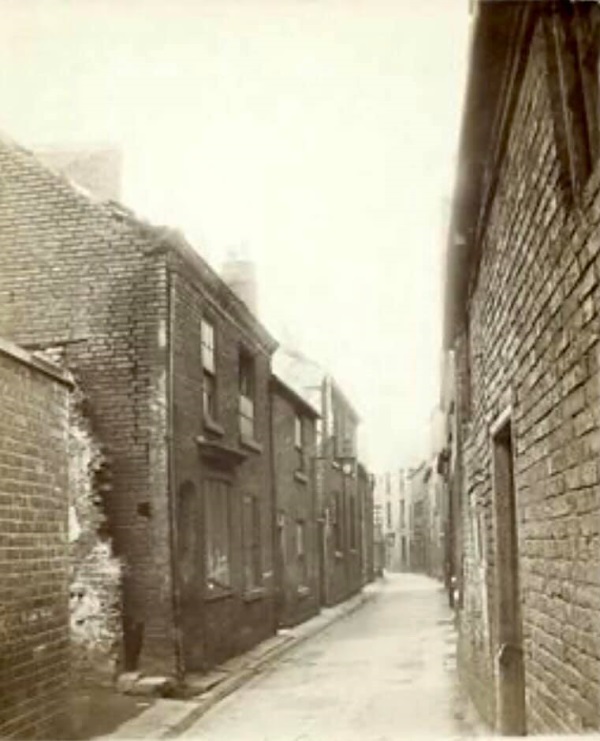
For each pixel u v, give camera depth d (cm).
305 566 2356
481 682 905
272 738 901
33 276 1279
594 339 369
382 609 2838
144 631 1187
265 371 1925
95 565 1192
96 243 1276
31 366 746
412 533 6981
